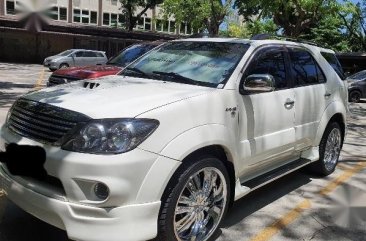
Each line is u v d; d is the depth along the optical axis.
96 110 3.33
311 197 5.48
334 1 18.22
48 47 40.31
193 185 3.71
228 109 4.03
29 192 3.36
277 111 4.74
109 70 8.73
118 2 49.47
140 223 3.26
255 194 5.47
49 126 3.37
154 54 5.14
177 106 3.58
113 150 3.17
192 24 27.11
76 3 47.59
